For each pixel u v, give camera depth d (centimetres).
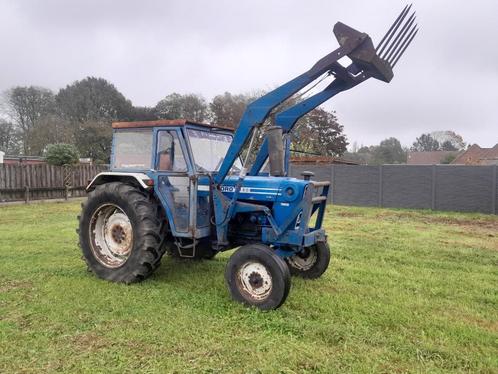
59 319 355
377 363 288
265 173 504
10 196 1361
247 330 340
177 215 454
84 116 4019
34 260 558
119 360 288
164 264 542
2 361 285
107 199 470
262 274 389
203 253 500
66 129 3416
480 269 566
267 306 383
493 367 287
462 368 287
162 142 462
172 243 494
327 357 295
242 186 439
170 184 456
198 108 3812
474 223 1083
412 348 311
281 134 419
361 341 321
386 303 412
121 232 482
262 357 294
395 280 499
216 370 276
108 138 3431
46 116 3750
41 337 320
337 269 545
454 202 1349
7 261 549
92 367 278
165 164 459
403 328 349
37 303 391
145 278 468
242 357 294
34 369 276
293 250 440
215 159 488
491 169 1288
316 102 459
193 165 441
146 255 450
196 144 463
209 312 376
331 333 332
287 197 414
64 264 537
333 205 1538
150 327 342
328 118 2900
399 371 280
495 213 1284
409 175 1425
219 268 526
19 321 351
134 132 484
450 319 375
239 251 401
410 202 1427
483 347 317
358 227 962
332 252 653
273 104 408
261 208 419
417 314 384
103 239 490
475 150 3991
